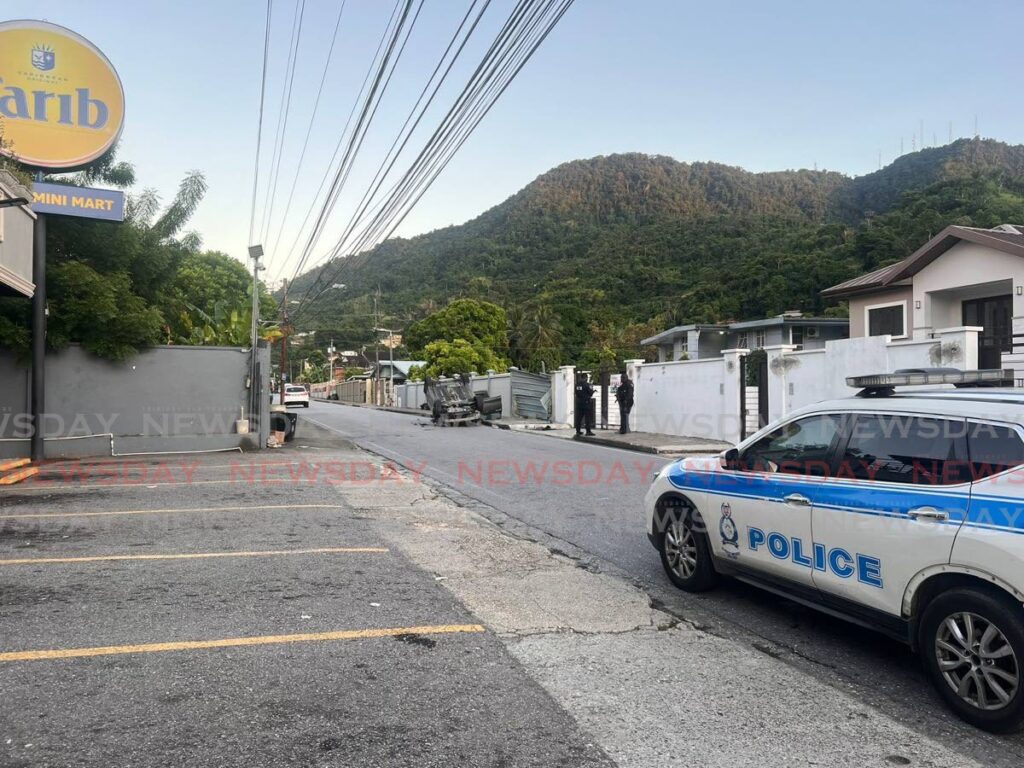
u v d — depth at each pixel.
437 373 50.66
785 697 4.25
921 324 19.31
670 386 21.55
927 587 4.21
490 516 9.76
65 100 14.97
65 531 8.13
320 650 4.76
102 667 4.40
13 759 3.33
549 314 67.31
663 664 4.70
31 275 13.04
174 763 3.34
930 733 3.83
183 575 6.42
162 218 18.73
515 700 4.10
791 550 5.12
